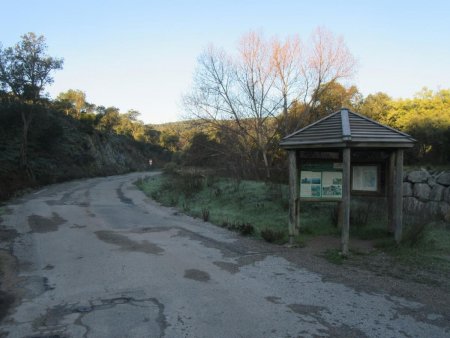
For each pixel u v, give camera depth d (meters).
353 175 9.31
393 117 21.80
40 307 5.08
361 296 5.41
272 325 4.48
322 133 8.02
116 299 5.35
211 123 31.20
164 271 6.73
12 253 8.19
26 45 32.31
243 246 8.71
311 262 7.23
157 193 22.75
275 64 30.78
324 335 4.21
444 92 21.62
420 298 5.32
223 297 5.41
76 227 11.58
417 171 13.84
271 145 30.38
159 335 4.23
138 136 96.12
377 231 9.36
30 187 26.98
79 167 45.47
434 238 8.77
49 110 45.31
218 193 17.75
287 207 13.07
